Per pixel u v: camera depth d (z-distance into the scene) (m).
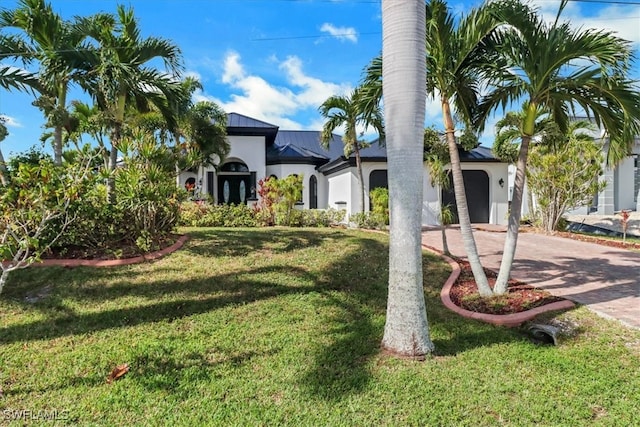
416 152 4.84
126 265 8.05
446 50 7.02
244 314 6.20
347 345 5.26
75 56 9.29
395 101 4.81
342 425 3.59
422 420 3.66
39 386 4.26
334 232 12.73
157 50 10.16
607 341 5.48
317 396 4.07
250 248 9.84
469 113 8.52
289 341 5.36
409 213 4.88
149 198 8.95
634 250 12.60
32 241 4.52
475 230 17.89
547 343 5.60
